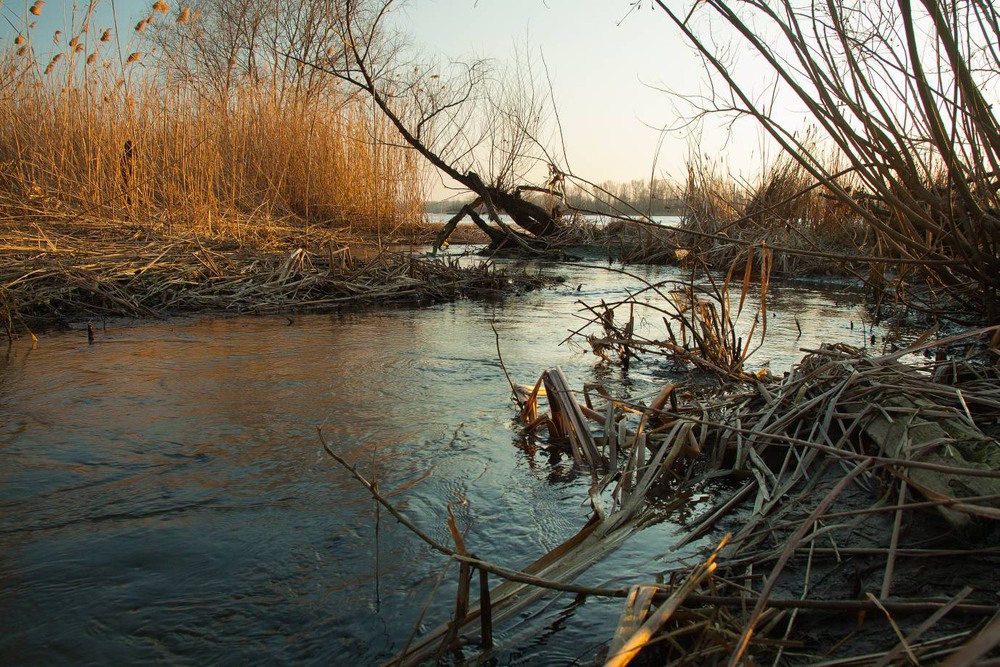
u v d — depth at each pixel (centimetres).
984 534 202
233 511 253
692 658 166
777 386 343
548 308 707
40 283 633
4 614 193
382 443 320
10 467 284
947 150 299
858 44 324
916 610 173
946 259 334
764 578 208
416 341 528
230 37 1670
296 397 382
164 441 315
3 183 1042
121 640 185
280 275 747
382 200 1496
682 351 449
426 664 178
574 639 188
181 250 823
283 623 193
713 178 1252
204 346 497
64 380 403
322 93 1418
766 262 392
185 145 1051
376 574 215
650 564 223
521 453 314
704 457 306
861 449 259
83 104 1012
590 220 1512
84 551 225
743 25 288
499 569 183
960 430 237
